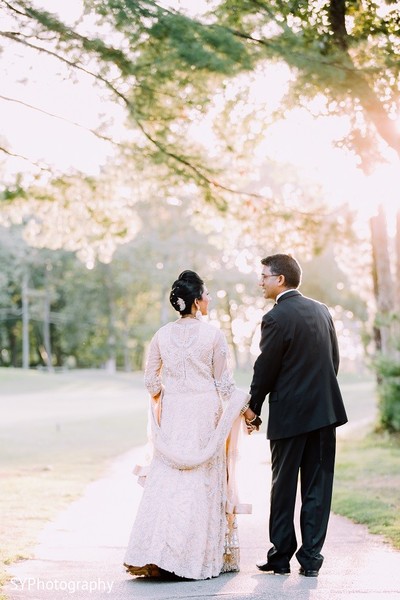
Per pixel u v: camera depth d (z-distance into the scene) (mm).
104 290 61500
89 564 5398
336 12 7547
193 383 5113
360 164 8586
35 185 11156
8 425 23219
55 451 16234
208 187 10219
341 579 4602
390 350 15211
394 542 6066
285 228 11109
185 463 4961
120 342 64000
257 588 4355
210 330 5172
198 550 4844
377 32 7637
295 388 4879
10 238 58812
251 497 9211
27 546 6082
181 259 56000
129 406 33000
